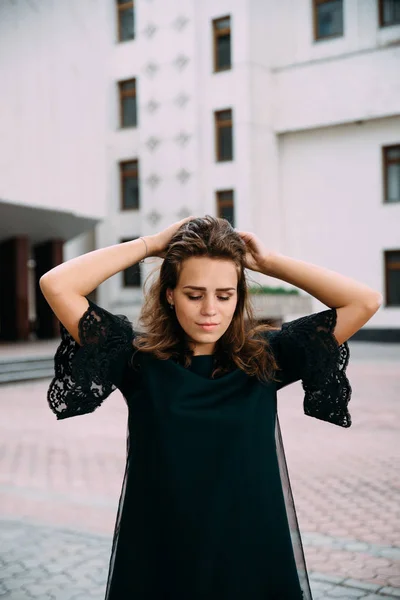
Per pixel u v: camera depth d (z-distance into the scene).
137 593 1.68
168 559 1.67
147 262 2.03
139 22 25.52
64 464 6.68
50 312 22.70
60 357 1.86
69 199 18.31
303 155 24.17
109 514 4.97
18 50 16.47
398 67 21.70
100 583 3.62
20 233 20.64
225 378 1.74
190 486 1.67
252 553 1.68
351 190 23.30
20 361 14.41
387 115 22.08
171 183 25.06
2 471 6.41
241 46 23.25
